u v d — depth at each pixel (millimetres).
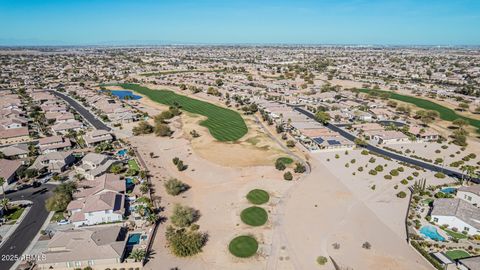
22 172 114750
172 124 189625
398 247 80125
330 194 107062
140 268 71938
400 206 100188
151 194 105188
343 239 83188
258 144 153250
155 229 86500
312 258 76000
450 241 81812
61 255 71438
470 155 142375
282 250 78812
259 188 110062
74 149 146625
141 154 140625
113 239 77500
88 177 116938
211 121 195375
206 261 74812
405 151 150125
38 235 82875
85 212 86750
